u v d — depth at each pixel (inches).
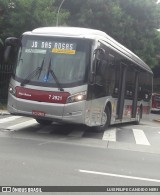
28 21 959.0
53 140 490.3
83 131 599.8
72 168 337.1
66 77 511.8
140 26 1385.3
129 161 391.2
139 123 872.9
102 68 553.0
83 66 512.7
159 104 1476.4
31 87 517.7
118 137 572.1
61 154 398.3
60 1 1200.8
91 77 515.8
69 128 621.3
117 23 1243.2
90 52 516.4
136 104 816.3
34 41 533.6
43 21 970.1
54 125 645.9
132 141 542.0
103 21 1218.0
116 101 653.9
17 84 524.7
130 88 748.6
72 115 506.3
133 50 1360.7
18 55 537.3
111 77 609.6
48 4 1010.1
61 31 533.6
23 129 573.0
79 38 521.3
